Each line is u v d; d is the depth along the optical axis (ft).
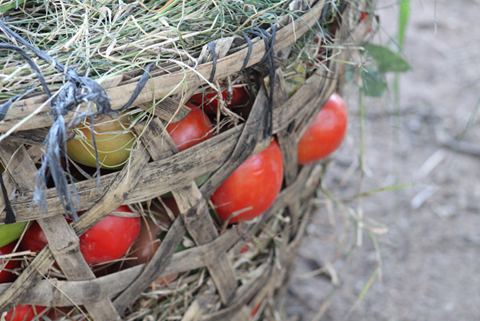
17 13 1.78
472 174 3.18
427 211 2.94
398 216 2.91
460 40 4.43
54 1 1.78
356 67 2.09
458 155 3.31
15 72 1.60
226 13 1.77
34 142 1.61
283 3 1.80
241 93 1.85
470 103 3.71
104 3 1.75
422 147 3.38
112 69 1.63
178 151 1.74
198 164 1.74
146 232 1.87
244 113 1.87
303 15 1.76
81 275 1.74
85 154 1.70
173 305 1.94
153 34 1.70
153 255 1.81
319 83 1.91
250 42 1.69
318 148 2.04
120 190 1.69
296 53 1.88
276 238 2.08
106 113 1.59
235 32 1.72
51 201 1.65
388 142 3.41
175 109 1.67
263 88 1.78
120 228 1.78
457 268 2.68
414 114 3.62
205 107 1.85
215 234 1.86
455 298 2.58
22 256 1.76
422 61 4.16
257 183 1.86
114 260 1.82
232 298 2.00
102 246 1.77
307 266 2.69
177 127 1.76
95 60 1.65
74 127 1.59
